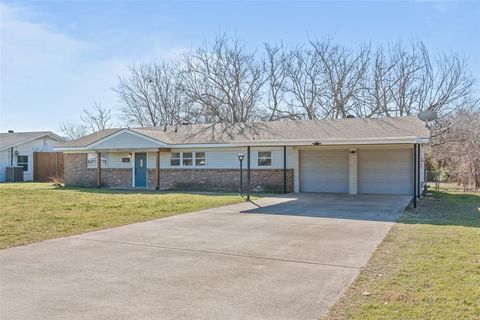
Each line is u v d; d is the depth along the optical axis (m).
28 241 7.80
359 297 4.56
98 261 6.32
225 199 15.48
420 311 4.08
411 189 17.44
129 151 22.03
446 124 28.14
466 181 22.16
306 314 4.11
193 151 21.02
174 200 15.12
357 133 17.81
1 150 28.83
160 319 4.02
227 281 5.26
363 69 31.69
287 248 7.18
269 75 34.34
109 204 13.79
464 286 4.84
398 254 6.57
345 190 18.52
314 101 33.38
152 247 7.32
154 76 45.97
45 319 4.03
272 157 19.33
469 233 8.41
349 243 7.53
